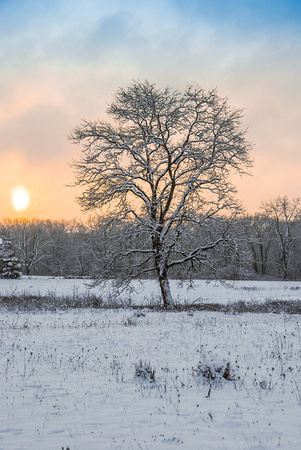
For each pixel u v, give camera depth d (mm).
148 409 5832
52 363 8875
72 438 4617
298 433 4789
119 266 22875
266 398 6379
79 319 17531
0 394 6598
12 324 15812
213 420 5305
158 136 21531
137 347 10945
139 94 20734
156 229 21781
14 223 82562
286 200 58875
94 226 22422
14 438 4602
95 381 7473
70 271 70438
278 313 21062
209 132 21500
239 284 43812
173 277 25578
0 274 51031
